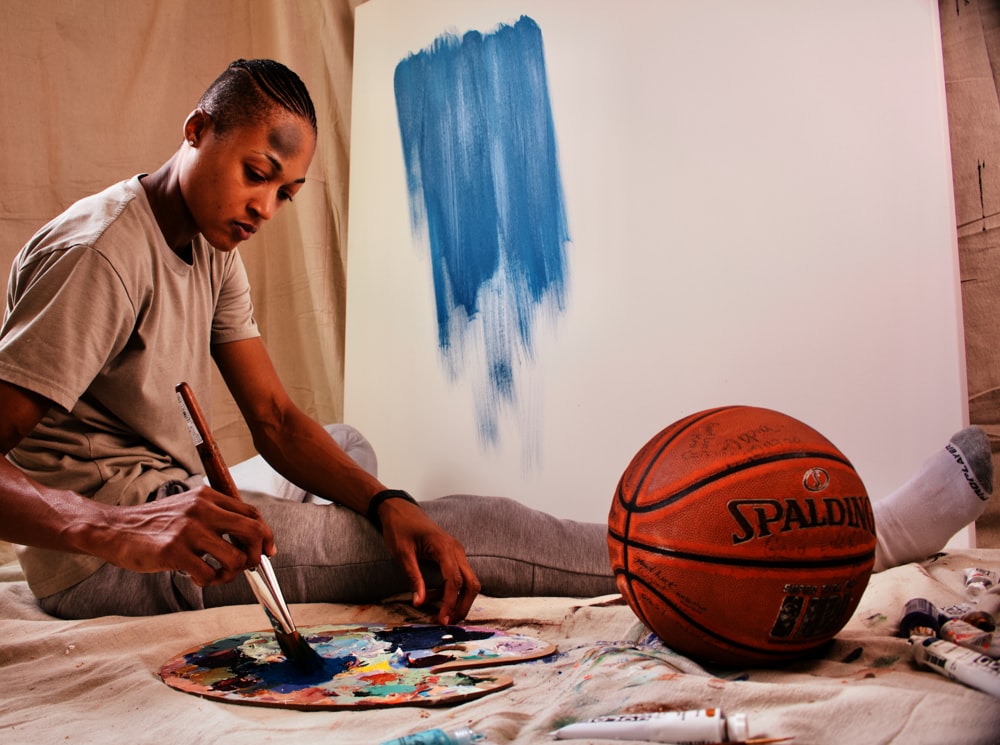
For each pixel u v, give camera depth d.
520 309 2.55
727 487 1.11
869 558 1.15
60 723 1.10
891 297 2.04
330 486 1.74
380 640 1.41
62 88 3.03
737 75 2.23
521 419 2.54
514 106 2.59
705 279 2.26
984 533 2.26
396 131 2.86
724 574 1.10
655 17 2.35
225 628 1.50
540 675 1.21
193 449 1.76
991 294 2.24
